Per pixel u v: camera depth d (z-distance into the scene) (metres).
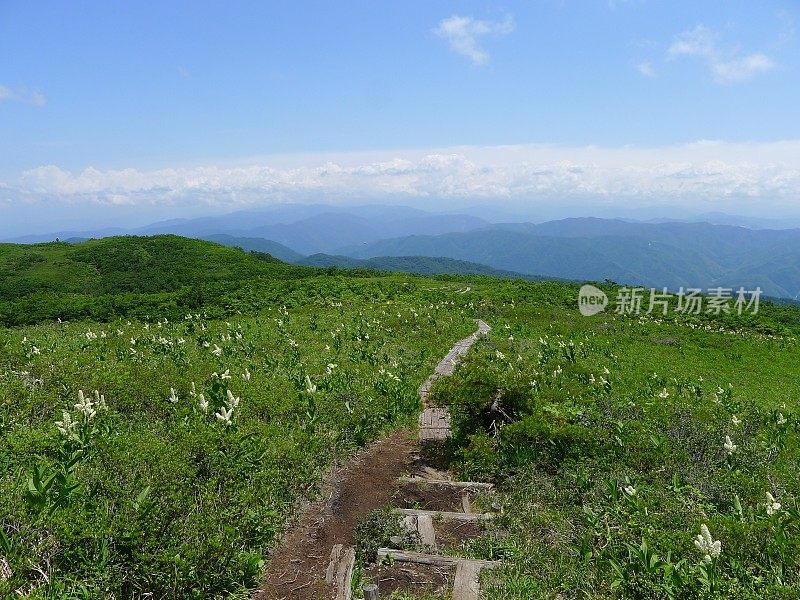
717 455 11.55
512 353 25.62
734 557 7.28
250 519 7.86
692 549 7.12
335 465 11.39
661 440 11.48
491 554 8.20
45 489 6.68
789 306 55.84
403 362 21.73
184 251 71.44
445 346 26.81
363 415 13.78
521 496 10.15
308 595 7.05
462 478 11.76
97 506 6.90
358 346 24.08
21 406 11.53
